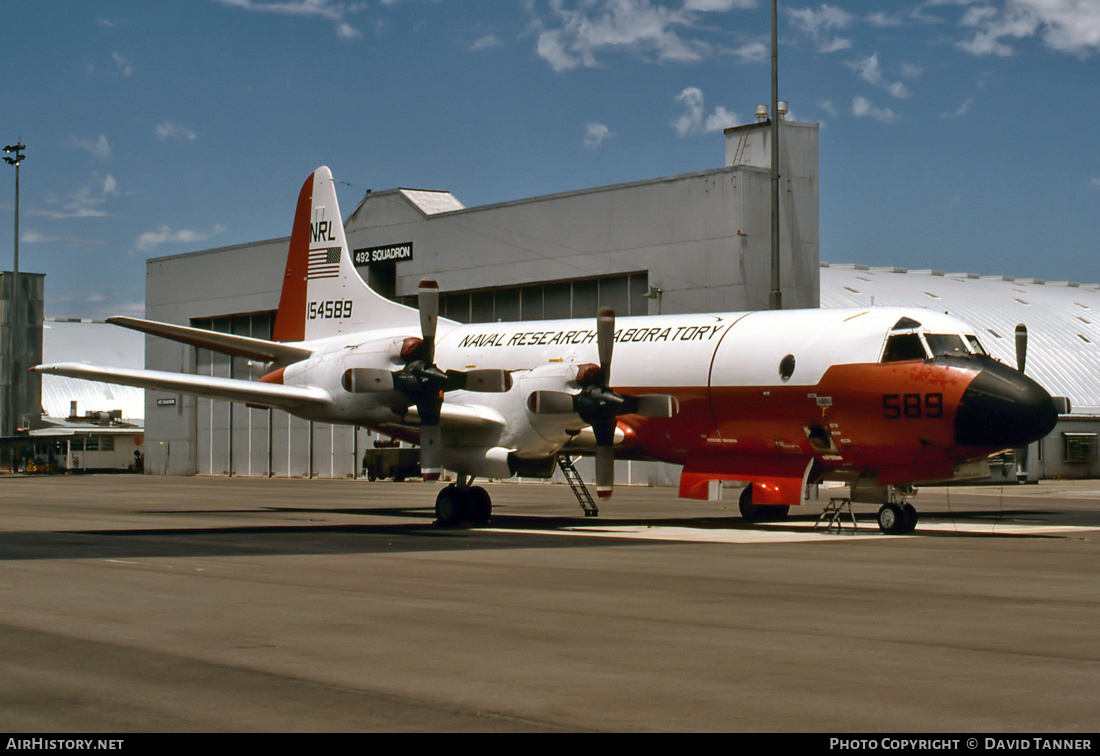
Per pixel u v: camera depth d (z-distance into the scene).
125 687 6.81
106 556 14.75
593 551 15.84
